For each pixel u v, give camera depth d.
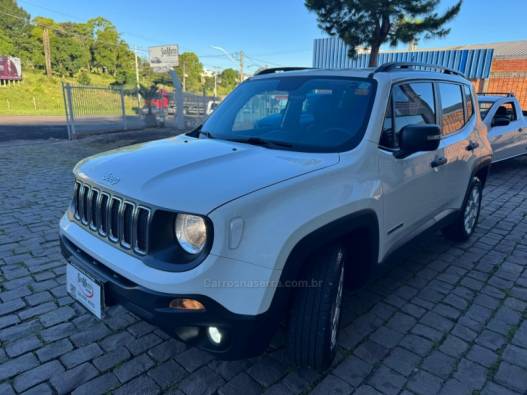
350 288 2.90
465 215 4.40
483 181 4.67
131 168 2.27
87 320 2.96
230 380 2.39
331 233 2.18
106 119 15.51
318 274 2.23
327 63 22.14
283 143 2.75
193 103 20.19
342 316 3.09
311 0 14.75
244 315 1.88
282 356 2.61
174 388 2.32
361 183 2.44
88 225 2.39
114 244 2.17
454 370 2.51
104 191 2.23
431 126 2.62
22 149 11.30
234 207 1.84
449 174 3.63
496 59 22.45
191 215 1.86
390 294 3.44
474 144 4.12
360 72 3.08
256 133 3.02
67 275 2.45
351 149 2.55
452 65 17.97
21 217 5.23
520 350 2.71
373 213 2.52
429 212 3.45
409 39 14.46
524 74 17.44
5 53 62.03
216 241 1.81
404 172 2.87
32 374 2.40
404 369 2.52
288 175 2.13
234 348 1.94
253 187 1.97
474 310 3.21
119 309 3.10
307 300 2.22
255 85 3.56
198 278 1.82
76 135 13.99
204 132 3.29
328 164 2.35
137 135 14.91
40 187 6.86
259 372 2.46
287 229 1.96
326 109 2.89
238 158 2.38
